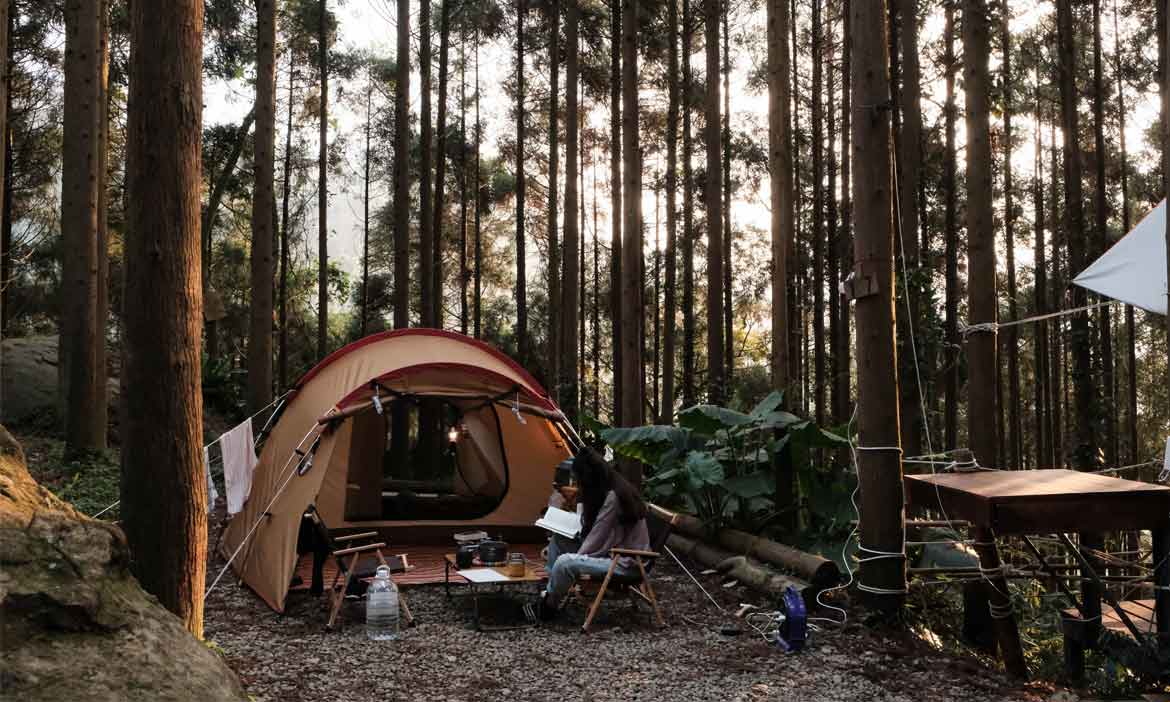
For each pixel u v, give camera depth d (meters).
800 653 5.77
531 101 24.64
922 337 10.33
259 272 13.39
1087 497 5.60
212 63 23.56
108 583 3.38
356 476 9.45
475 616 6.27
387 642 5.86
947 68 17.09
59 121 18.77
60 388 13.69
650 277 28.44
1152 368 30.05
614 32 19.05
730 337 22.52
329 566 8.14
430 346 8.77
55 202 19.45
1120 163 23.94
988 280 9.11
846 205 17.39
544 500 9.48
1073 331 13.88
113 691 3.02
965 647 6.86
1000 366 19.47
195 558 4.37
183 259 4.33
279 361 24.97
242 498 7.54
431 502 9.83
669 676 5.28
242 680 4.95
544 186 27.33
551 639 6.03
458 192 27.86
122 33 19.78
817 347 18.91
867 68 6.59
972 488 5.92
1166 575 5.55
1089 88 20.77
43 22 18.00
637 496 6.69
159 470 4.25
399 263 15.82
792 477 8.43
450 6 21.12
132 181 4.29
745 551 7.93
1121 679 5.57
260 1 13.44
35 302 19.77
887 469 6.45
